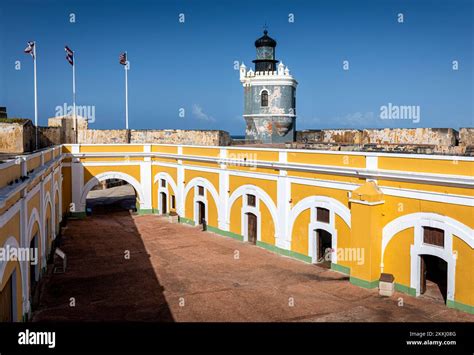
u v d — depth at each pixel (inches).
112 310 678.5
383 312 660.7
